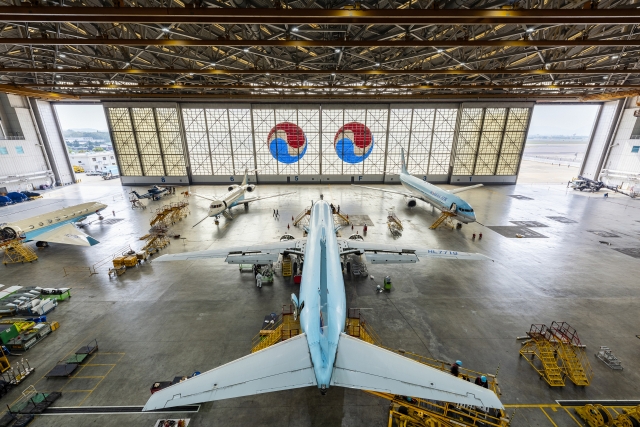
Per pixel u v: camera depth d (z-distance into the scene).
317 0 28.16
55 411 15.72
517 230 46.09
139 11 18.98
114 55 43.94
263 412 15.70
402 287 29.02
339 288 17.69
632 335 21.98
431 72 41.19
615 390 17.16
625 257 36.16
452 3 26.77
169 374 18.22
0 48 40.75
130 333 22.09
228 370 11.26
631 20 19.28
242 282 29.94
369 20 20.33
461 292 28.03
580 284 29.58
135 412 15.67
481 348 20.42
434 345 20.67
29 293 26.44
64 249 38.94
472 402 9.98
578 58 36.81
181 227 47.78
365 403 16.27
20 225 36.59
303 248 28.06
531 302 26.34
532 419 15.28
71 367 18.33
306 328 14.37
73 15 19.27
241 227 47.47
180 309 25.20
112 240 41.81
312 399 16.55
